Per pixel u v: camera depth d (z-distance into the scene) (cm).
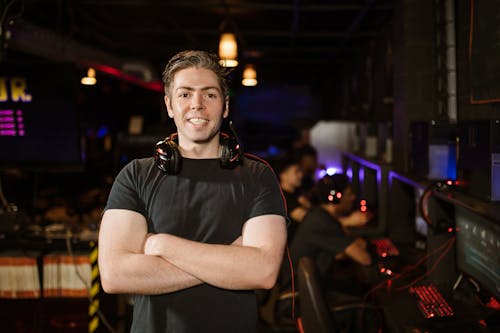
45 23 625
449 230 313
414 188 445
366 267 356
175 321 144
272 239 146
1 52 349
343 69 957
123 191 149
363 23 619
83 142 367
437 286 309
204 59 146
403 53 436
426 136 345
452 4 384
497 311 255
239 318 147
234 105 1312
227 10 532
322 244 355
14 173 607
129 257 143
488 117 296
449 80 386
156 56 883
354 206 565
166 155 146
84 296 372
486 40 283
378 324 319
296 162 463
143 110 1034
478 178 248
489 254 246
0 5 346
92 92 855
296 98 1614
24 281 371
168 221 146
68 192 597
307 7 525
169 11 588
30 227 395
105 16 615
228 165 149
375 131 567
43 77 352
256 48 811
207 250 141
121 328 373
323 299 272
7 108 356
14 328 374
